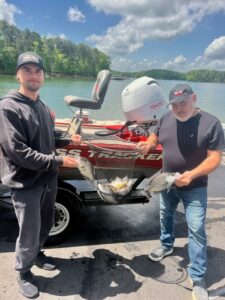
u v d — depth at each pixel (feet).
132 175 10.87
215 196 16.44
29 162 7.37
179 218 13.74
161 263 10.46
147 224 13.10
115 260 10.52
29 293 8.62
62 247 11.07
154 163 11.35
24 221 8.09
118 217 13.58
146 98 13.35
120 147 10.05
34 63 7.40
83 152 10.77
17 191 7.94
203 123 8.41
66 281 9.36
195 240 8.79
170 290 9.24
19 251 8.35
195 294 8.79
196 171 8.14
